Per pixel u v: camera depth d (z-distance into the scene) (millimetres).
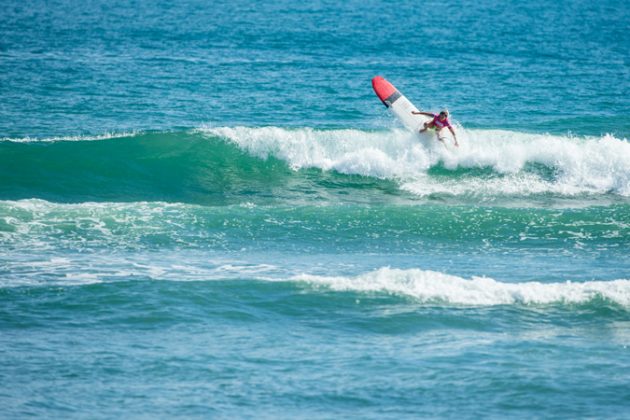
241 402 39719
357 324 49562
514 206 81000
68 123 107875
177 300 52125
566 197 84188
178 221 70375
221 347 45938
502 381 42219
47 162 88000
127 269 58000
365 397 40438
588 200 83250
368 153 89938
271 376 42500
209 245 65125
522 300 53000
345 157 90125
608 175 87875
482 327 49250
